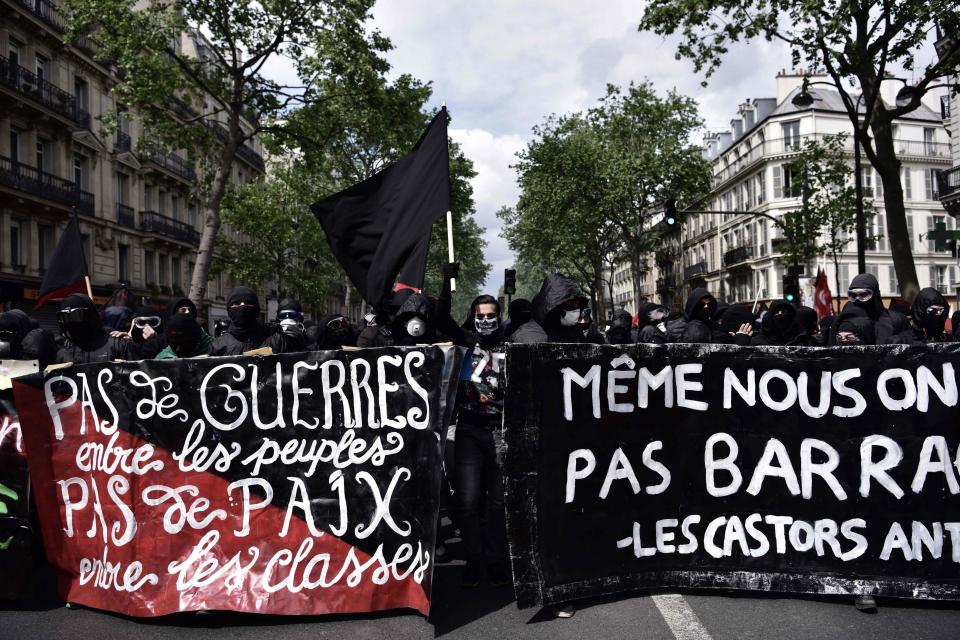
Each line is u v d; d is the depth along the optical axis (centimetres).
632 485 411
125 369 421
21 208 2438
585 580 395
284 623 389
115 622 398
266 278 3975
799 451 412
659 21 1545
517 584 380
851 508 406
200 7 1958
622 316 1108
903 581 398
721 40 1524
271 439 409
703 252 5797
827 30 1370
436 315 554
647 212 4084
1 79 2281
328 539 398
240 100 2122
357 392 404
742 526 412
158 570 406
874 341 547
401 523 393
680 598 411
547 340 458
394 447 398
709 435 417
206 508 409
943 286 4497
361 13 1969
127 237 3161
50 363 584
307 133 2197
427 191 605
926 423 404
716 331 731
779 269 4450
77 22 1941
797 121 4484
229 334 575
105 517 417
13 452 423
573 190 3978
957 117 2602
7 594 415
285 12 1953
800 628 363
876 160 1509
